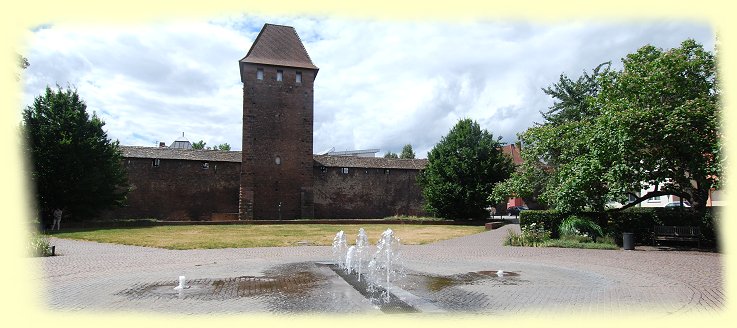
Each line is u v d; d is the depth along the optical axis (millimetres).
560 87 38188
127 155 41875
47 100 34938
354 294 9219
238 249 18781
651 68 19234
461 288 9938
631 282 10555
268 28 48281
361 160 51094
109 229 31078
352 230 31328
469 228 33906
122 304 8344
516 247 19562
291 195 45406
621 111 18656
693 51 18938
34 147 33000
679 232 19188
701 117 16938
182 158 43562
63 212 35000
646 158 18406
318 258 15711
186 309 7949
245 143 44656
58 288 9875
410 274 11984
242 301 8594
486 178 41375
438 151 43688
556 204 21234
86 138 35062
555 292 9398
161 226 34688
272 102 45969
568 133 22438
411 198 50969
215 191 44438
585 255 16359
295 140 46219
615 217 21141
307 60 48031
